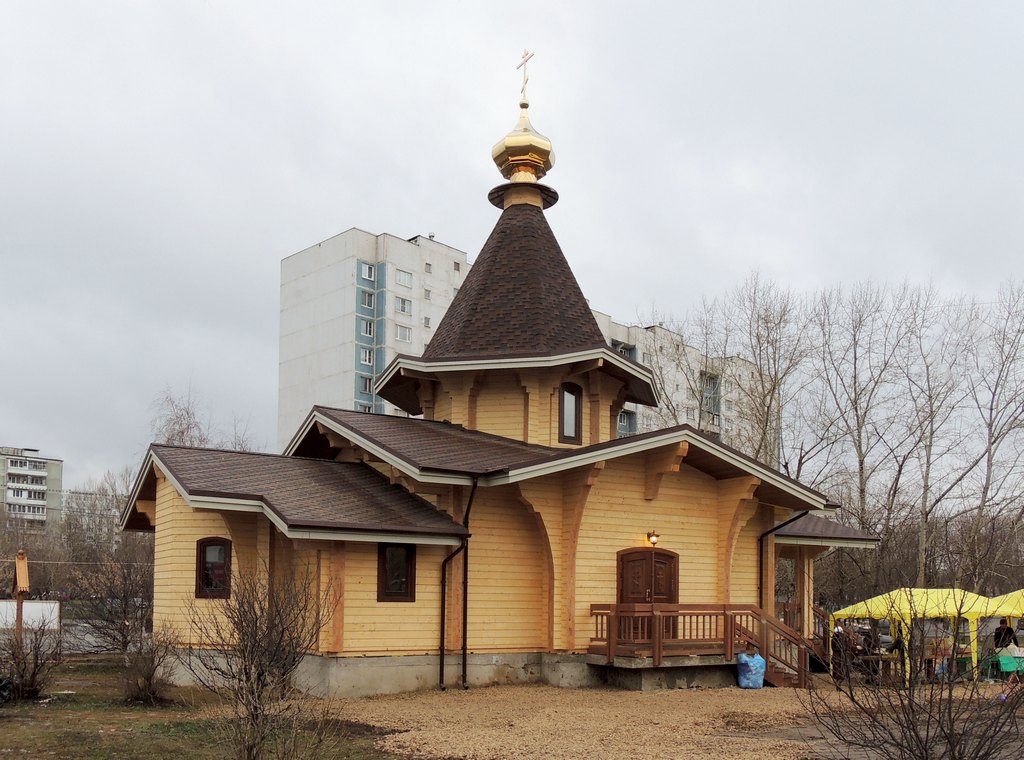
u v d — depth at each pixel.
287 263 68.12
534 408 20.94
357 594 16.91
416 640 17.47
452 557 17.94
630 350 70.94
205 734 12.44
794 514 23.08
